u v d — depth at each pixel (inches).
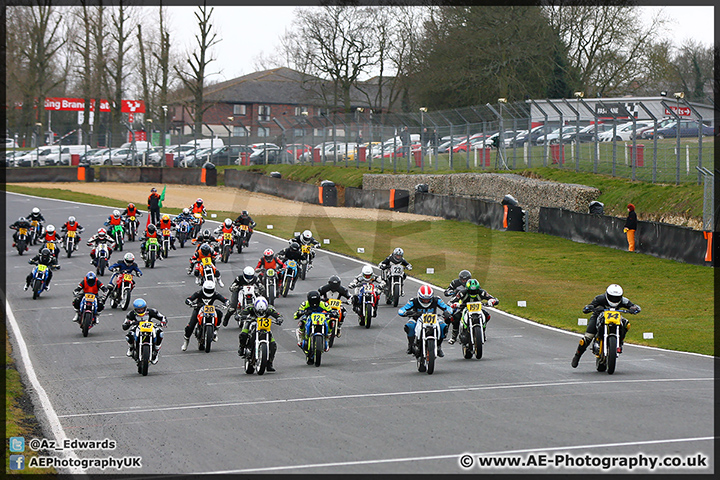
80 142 7593.5
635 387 1294.3
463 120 5024.6
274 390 1326.3
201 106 7810.0
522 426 1033.5
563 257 3134.8
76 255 3324.3
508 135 4899.1
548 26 6830.7
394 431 1027.3
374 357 1643.7
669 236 2938.0
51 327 2017.7
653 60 7155.5
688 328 2014.0
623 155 3966.5
